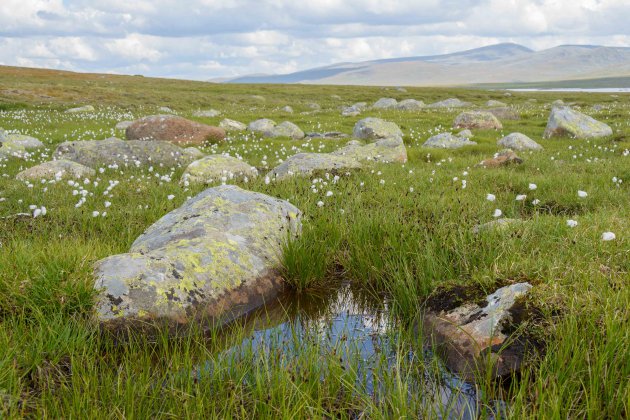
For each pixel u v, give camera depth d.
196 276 6.09
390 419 3.95
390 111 47.94
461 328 5.00
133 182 13.70
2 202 11.15
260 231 7.55
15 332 4.82
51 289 5.32
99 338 5.13
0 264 5.76
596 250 6.30
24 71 100.38
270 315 6.35
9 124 34.00
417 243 7.29
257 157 20.95
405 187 12.43
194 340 5.47
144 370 4.54
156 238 7.11
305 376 4.39
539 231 7.34
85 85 77.31
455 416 4.07
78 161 17.94
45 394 4.06
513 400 4.12
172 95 63.81
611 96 78.31
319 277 7.34
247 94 79.00
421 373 4.74
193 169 14.38
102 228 8.90
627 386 3.60
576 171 15.23
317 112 47.81
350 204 10.06
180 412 3.94
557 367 4.12
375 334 5.73
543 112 43.97
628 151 19.41
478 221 8.41
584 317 4.59
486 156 19.11
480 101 72.25
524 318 4.90
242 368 4.64
